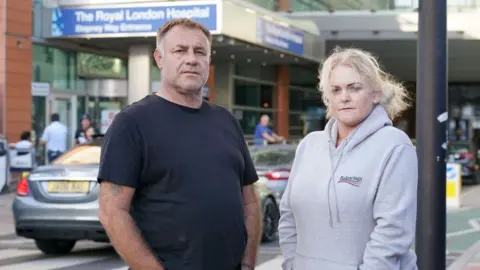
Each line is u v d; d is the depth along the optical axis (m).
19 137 20.03
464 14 25.62
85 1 19.77
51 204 9.77
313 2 26.73
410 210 3.43
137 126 3.48
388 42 28.05
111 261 10.02
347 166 3.51
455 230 14.10
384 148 3.48
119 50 22.95
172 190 3.46
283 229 3.80
